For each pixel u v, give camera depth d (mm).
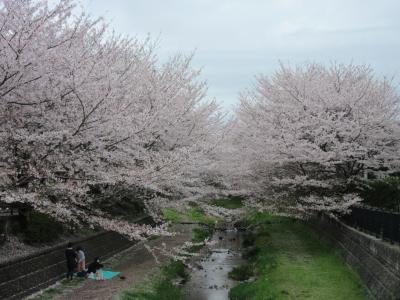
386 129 17750
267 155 17891
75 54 10109
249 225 27922
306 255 16281
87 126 10148
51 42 9383
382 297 9336
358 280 11547
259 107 20844
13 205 11492
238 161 20047
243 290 12883
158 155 12664
